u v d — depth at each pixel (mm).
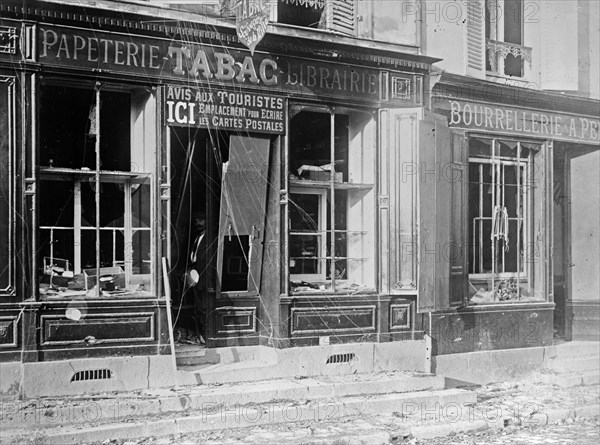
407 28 11898
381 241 11438
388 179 11406
